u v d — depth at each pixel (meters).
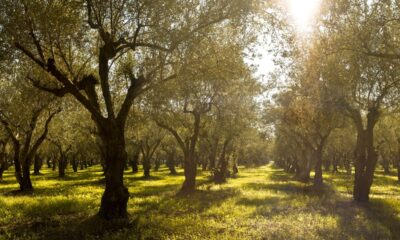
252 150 108.88
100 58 19.50
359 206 26.78
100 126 19.44
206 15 18.83
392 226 19.25
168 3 17.72
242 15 18.89
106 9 18.47
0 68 18.67
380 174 85.75
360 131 29.06
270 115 47.00
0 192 37.50
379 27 18.22
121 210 19.64
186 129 40.28
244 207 25.14
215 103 36.81
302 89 32.00
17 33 16.64
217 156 66.50
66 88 18.81
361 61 21.41
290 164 91.94
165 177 64.25
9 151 57.88
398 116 34.06
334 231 17.58
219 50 20.78
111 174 19.58
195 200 29.31
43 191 37.72
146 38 19.88
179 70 20.30
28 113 35.34
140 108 30.66
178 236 16.44
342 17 19.86
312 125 41.09
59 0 17.11
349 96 27.89
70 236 16.67
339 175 77.19
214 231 17.41
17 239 16.02
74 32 18.72
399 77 23.38
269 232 17.19
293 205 26.69
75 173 78.75
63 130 44.25
